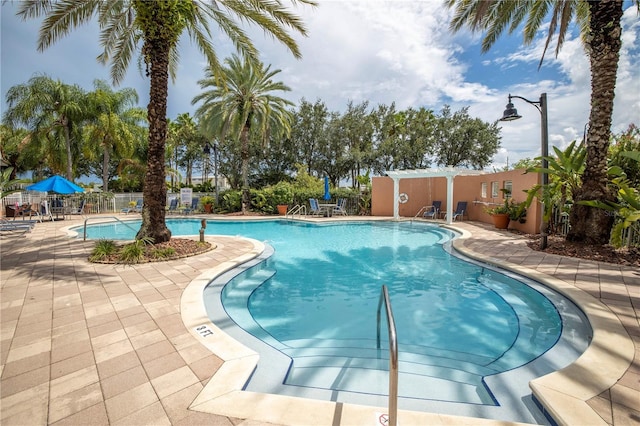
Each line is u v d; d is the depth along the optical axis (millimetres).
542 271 5238
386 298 2264
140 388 2244
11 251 7277
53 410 2020
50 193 18141
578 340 3178
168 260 6285
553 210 8805
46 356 2684
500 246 7633
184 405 2059
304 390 2518
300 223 14711
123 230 13133
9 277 5090
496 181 12391
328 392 2500
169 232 7641
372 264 7078
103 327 3256
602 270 5211
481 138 27641
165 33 6797
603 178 6492
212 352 2764
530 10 9078
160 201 7340
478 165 28328
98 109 19672
